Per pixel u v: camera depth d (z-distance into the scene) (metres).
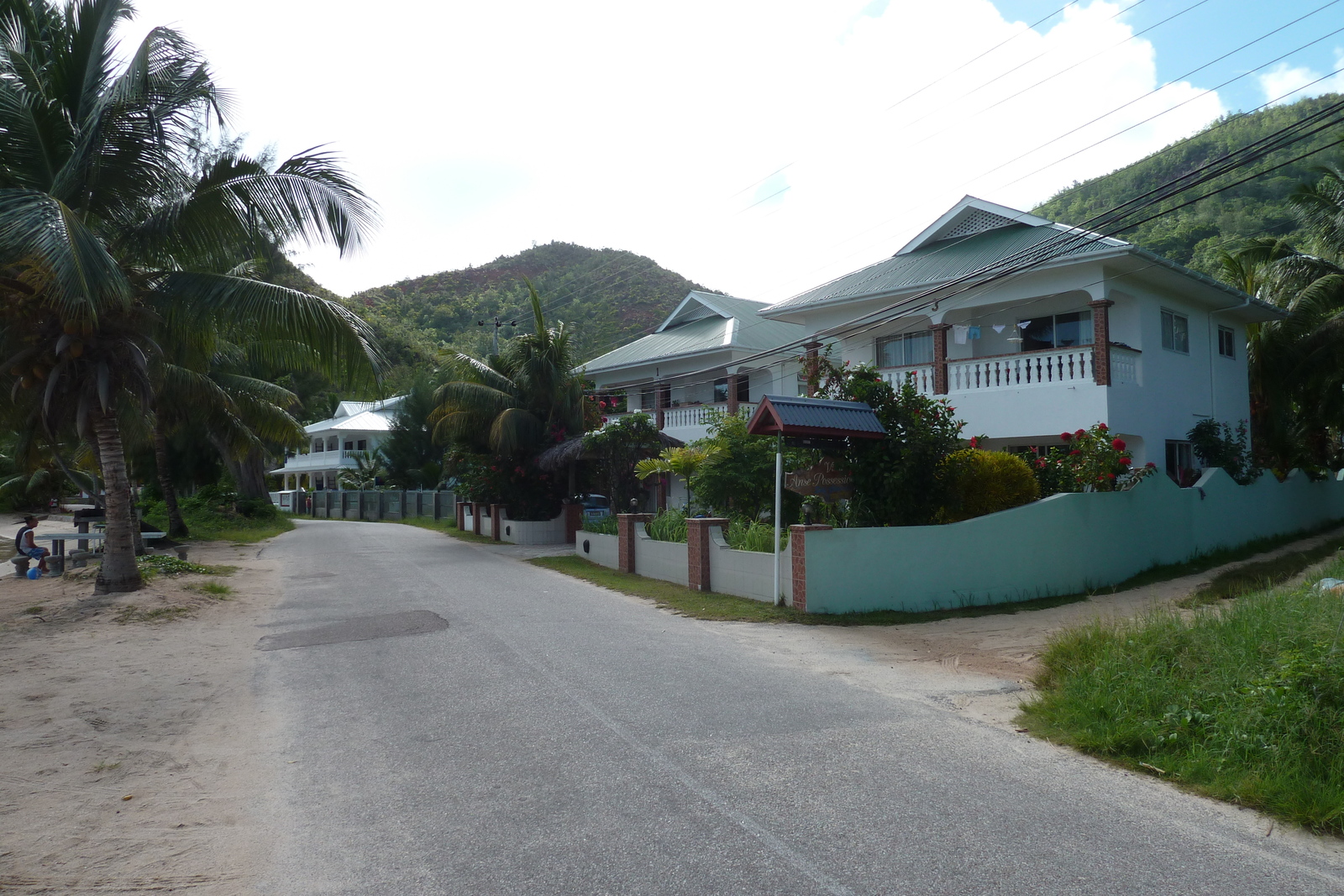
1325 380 22.36
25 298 11.75
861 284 21.06
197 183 12.62
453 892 3.90
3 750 6.10
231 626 11.08
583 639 9.84
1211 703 5.88
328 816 4.83
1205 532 17.05
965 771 5.44
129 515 12.95
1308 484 22.05
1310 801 4.69
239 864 4.24
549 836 4.49
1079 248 15.56
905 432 12.85
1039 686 7.51
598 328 79.25
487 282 112.19
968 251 20.08
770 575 12.18
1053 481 14.83
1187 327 20.19
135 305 12.76
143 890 3.96
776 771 5.44
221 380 24.83
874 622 11.04
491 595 13.49
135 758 5.91
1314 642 6.13
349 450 54.69
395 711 6.94
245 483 40.12
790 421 11.75
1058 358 17.30
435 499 37.72
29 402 14.34
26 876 4.11
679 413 26.88
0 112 11.35
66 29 12.36
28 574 16.66
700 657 8.94
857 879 3.96
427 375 46.72
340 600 13.27
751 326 28.19
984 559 12.70
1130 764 5.54
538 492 25.06
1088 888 3.87
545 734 6.25
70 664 8.88
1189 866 4.10
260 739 6.32
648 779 5.30
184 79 12.38
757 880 3.96
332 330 13.15
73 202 12.20
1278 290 24.30
